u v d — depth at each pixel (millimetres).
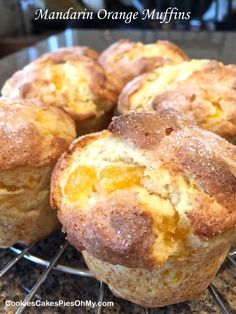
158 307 109
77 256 122
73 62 172
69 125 135
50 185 115
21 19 428
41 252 125
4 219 117
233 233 96
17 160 112
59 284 114
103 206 94
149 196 96
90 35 329
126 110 158
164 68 171
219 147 105
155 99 147
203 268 100
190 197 94
